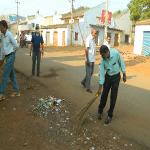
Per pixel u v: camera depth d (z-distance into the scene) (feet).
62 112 12.25
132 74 25.16
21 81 19.24
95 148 8.73
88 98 15.24
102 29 105.29
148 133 10.32
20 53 45.01
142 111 13.17
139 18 78.95
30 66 27.20
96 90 17.42
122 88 18.47
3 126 10.01
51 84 18.57
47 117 11.42
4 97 13.75
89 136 9.74
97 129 10.55
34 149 8.27
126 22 121.29
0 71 22.65
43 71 24.44
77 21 104.83
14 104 13.07
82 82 17.79
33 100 13.97
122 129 10.68
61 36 94.99
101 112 11.94
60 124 10.65
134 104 14.40
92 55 16.17
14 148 8.23
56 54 48.49
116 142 9.37
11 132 9.48
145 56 42.63
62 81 19.93
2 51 13.14
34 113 11.81
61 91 16.69
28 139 9.00
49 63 31.24
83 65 30.50
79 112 10.77
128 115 12.51
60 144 8.82
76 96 15.62
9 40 12.80
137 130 10.61
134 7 77.77
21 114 11.60
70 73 23.95
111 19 112.16
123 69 11.37
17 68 25.07
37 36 20.20
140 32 46.78
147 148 9.04
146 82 21.13
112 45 109.81
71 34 87.25
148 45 45.70
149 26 44.57
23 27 125.59
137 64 32.37
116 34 113.09
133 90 17.93
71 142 9.05
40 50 20.74
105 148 8.81
